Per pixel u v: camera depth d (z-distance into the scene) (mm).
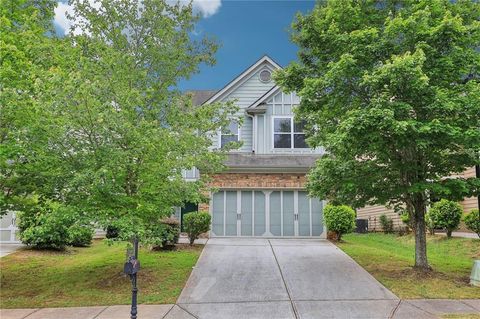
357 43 9758
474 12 10250
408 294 8781
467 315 7375
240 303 8406
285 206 17797
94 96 8406
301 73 11234
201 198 10008
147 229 9062
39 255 14086
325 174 10555
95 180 7812
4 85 8852
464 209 17953
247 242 15898
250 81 21219
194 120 10141
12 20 10641
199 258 12516
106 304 8477
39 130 8102
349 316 7492
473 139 8820
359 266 11344
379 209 22891
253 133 19969
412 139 9055
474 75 10023
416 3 10094
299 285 9625
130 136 8344
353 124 8633
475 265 9445
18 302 8797
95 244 17219
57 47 9766
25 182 9195
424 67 9430
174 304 8398
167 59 11008
